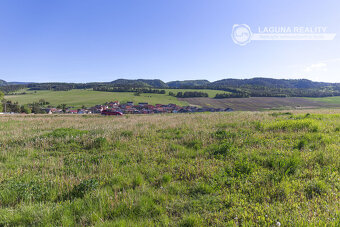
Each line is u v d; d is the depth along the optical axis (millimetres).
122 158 6273
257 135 8172
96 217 3121
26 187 4102
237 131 9336
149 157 6199
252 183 4023
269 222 2729
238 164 4910
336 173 4160
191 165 5215
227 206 3396
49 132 10719
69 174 5184
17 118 24406
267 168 4746
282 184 3770
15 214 3271
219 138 8156
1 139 9117
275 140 7184
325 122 10297
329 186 3693
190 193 3912
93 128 12633
